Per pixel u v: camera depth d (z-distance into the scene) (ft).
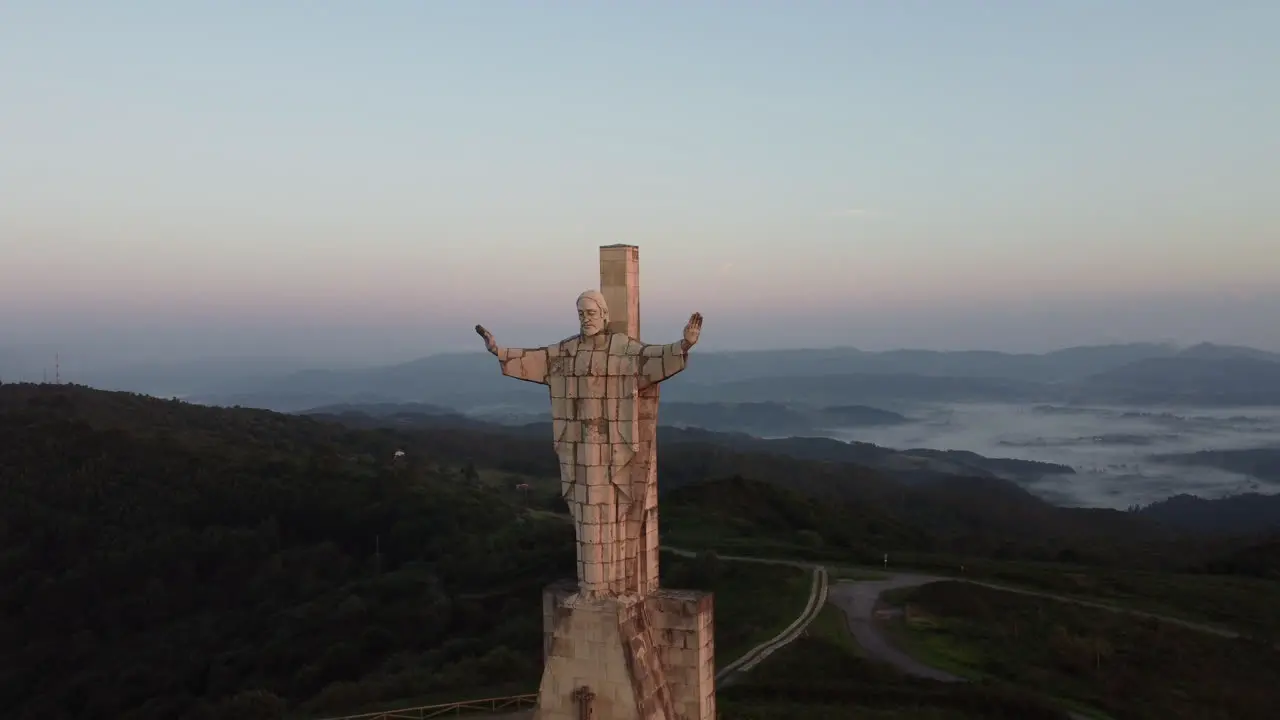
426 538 350.02
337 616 265.95
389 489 393.29
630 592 63.87
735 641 186.91
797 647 177.37
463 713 153.89
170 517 347.56
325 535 361.71
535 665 188.34
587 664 61.98
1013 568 257.55
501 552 333.21
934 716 141.49
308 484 388.98
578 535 63.57
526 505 467.93
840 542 337.52
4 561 305.73
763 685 155.33
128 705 236.02
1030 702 143.95
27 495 338.54
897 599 215.51
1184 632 190.08
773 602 216.54
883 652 178.19
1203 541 451.53
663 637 64.39
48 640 280.51
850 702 149.07
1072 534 535.60
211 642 271.69
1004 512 610.24
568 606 62.69
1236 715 151.02
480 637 231.91
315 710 176.35
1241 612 213.66
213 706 197.36
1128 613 206.08
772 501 382.22
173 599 304.91
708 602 64.90
